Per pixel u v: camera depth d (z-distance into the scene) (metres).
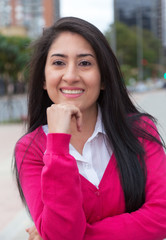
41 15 53.75
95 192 1.44
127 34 71.19
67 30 1.47
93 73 1.47
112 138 1.54
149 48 84.75
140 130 1.59
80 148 1.57
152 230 1.40
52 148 1.29
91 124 1.59
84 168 1.49
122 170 1.48
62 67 1.48
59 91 1.50
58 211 1.25
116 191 1.47
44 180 1.27
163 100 22.17
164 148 1.67
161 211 1.42
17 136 9.95
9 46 12.51
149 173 1.52
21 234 3.40
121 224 1.39
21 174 1.49
